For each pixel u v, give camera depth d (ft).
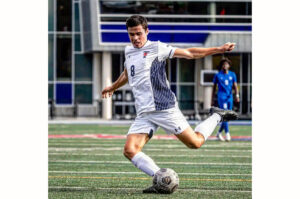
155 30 260.21
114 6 258.57
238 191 62.95
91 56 278.05
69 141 133.39
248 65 278.05
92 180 71.41
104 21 258.16
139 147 59.88
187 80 283.79
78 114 277.64
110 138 142.82
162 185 59.57
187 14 260.83
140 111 60.03
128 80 62.18
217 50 58.18
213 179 72.64
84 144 125.18
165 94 59.67
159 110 59.21
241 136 152.97
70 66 278.05
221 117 64.59
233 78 130.11
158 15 259.80
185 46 264.93
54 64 277.03
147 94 59.41
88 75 278.67
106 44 260.83
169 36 262.26
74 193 61.21
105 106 268.21
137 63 59.67
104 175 76.28
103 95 66.28
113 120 254.88
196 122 231.71
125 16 258.37
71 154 104.06
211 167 85.46
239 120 258.78
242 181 71.00
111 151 109.60
